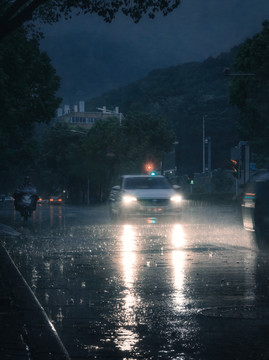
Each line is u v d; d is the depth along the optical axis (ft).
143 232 91.50
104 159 373.20
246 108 224.53
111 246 69.62
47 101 186.19
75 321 30.66
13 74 171.42
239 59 245.24
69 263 54.49
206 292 38.93
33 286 41.93
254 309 33.45
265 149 227.81
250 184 72.74
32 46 174.91
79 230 96.68
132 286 41.57
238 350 25.09
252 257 58.29
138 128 380.17
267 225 68.39
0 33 68.18
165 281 43.65
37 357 22.30
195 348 25.40
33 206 131.64
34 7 68.03
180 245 70.33
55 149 492.13
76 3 77.30
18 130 297.53
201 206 264.52
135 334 27.86
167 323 30.12
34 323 27.89
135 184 129.08
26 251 64.80
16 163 310.45
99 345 25.84
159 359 23.75
